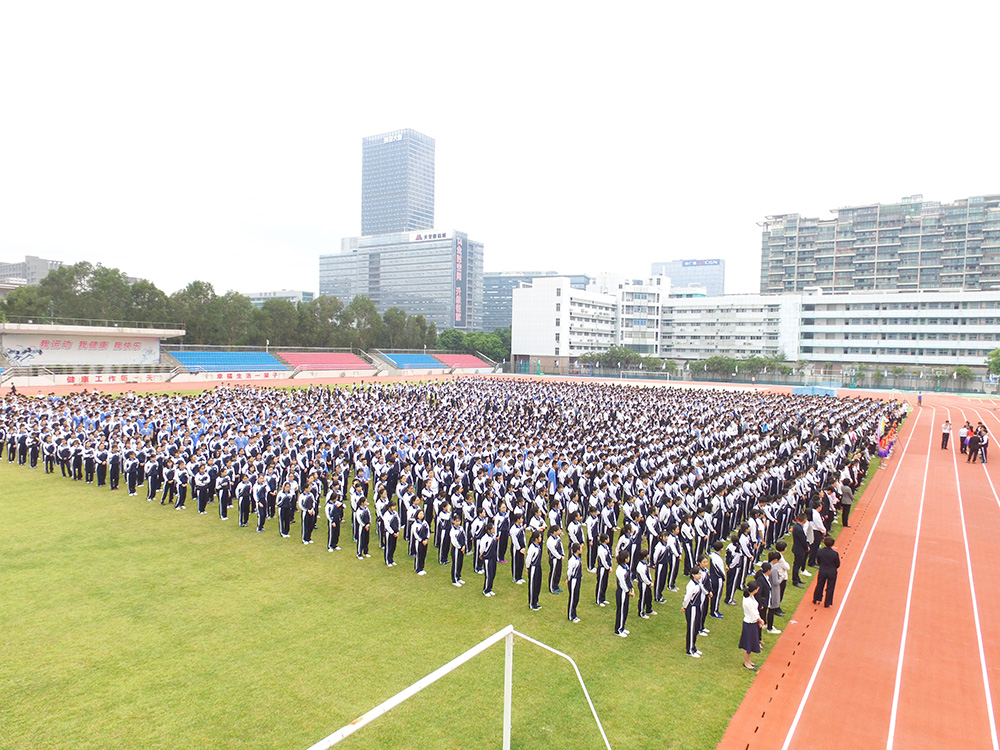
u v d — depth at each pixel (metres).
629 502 18.17
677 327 135.00
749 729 10.16
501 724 9.98
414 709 10.30
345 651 12.12
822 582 15.43
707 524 17.67
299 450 25.06
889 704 11.08
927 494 27.12
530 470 23.36
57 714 9.88
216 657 11.75
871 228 134.12
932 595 16.12
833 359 117.31
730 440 32.41
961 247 125.81
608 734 9.82
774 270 144.38
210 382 68.25
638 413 39.75
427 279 199.25
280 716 9.98
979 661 12.71
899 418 48.38
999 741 10.07
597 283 153.75
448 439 27.09
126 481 24.94
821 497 20.30
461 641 12.73
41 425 29.08
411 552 17.94
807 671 12.16
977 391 89.50
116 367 64.06
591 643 12.95
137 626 12.91
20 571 15.66
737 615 14.81
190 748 9.14
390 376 94.06
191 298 81.94
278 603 14.29
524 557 16.19
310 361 87.75
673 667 12.10
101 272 74.75
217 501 23.12
